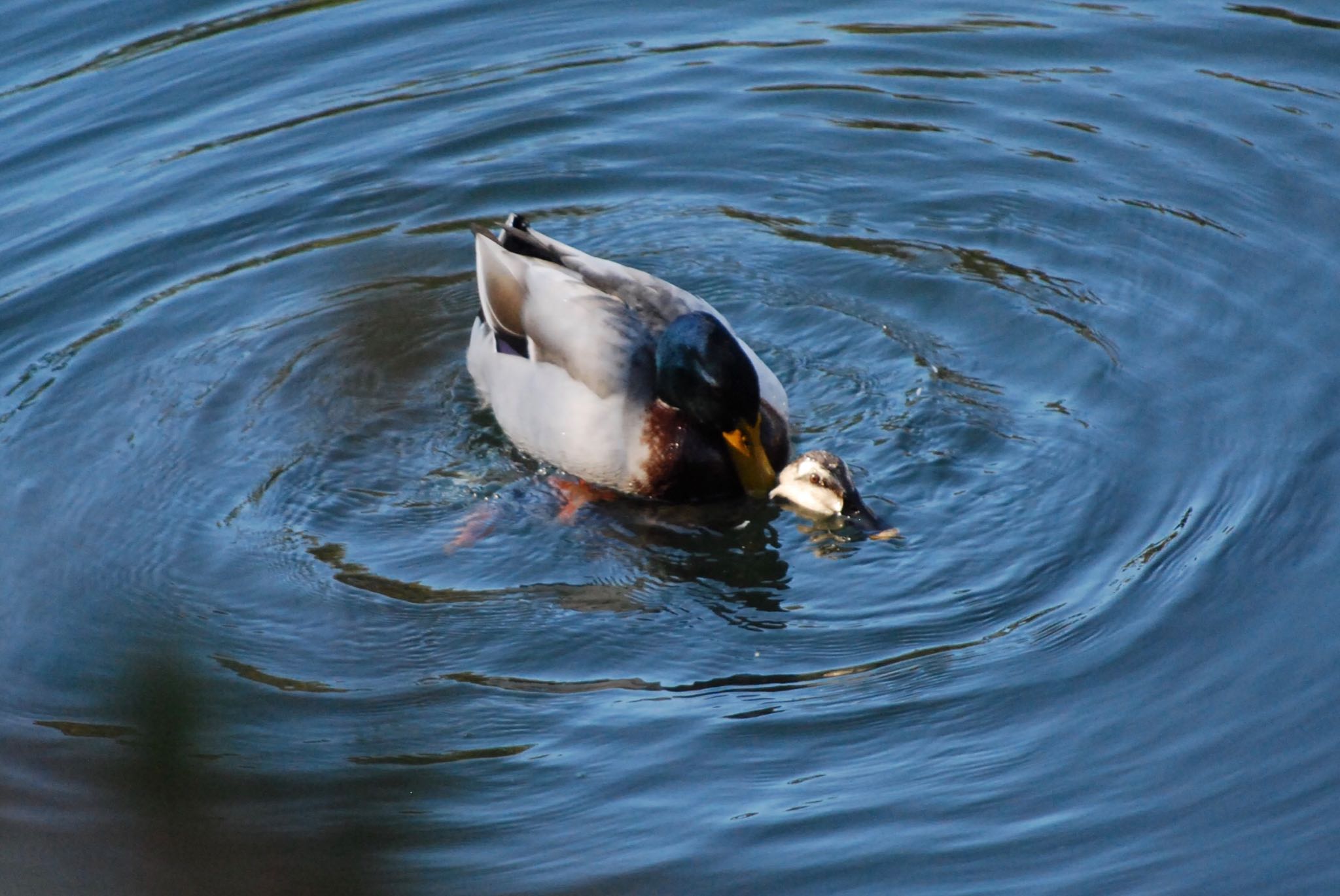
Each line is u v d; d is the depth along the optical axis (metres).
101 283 14.98
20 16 19.52
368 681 10.09
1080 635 10.15
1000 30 19.06
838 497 11.45
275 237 15.76
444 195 16.45
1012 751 9.20
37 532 11.78
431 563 11.41
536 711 9.77
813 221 15.94
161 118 17.59
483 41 19.20
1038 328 13.73
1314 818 8.49
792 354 13.81
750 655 10.29
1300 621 10.06
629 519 11.95
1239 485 11.45
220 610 10.89
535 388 12.38
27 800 8.58
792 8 19.91
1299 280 14.05
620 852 8.48
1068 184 16.03
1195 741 9.14
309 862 5.33
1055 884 8.15
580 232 15.93
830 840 8.55
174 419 13.10
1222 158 16.14
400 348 14.27
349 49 18.98
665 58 18.84
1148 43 18.48
